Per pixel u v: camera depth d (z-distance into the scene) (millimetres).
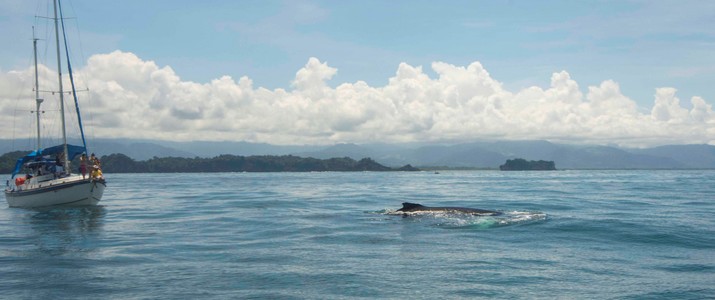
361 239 22375
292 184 105625
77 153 45906
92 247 21219
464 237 22578
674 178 143625
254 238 23172
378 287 14266
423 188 81562
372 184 104312
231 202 47188
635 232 23516
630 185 87562
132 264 17594
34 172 43344
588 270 16141
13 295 13836
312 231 25141
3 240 23531
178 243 21984
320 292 13828
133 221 31031
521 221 27047
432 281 14875
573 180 127250
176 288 14336
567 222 26766
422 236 22969
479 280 14961
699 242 21047
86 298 13461
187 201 49656
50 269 16922
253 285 14594
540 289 13969
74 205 41438
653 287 14125
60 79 44906
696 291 13719
